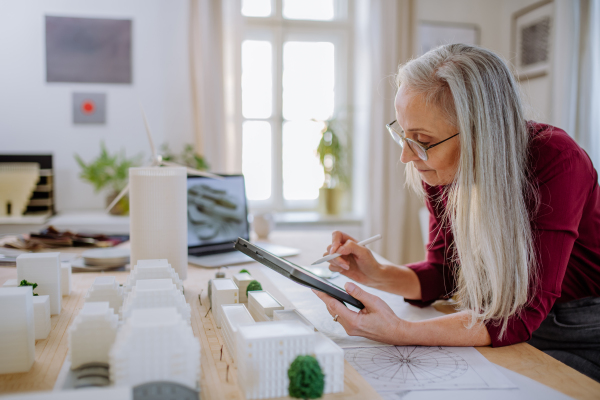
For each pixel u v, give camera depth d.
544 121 0.97
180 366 0.51
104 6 2.88
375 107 3.14
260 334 0.57
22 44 2.81
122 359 0.50
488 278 0.82
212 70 2.90
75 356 0.61
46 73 2.85
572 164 0.82
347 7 3.42
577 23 3.00
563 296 1.01
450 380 0.65
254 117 3.33
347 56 3.44
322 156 3.28
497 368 0.70
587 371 0.95
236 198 1.66
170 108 2.93
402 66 0.91
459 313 0.82
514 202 0.80
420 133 0.83
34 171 2.53
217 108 2.92
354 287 0.78
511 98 0.81
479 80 0.79
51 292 0.86
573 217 0.82
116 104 2.94
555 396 0.61
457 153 0.84
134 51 2.94
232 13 2.89
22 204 2.50
